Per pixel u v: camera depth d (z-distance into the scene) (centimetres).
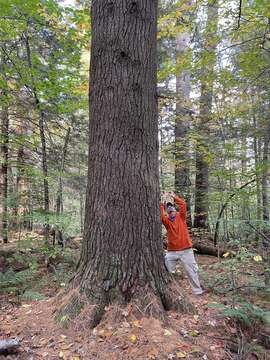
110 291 353
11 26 733
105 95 373
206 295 504
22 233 998
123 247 362
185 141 1043
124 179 367
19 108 885
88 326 329
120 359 285
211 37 773
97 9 383
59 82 799
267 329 382
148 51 387
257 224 601
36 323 355
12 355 297
